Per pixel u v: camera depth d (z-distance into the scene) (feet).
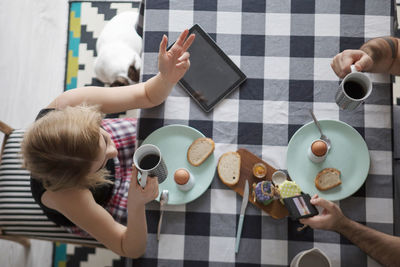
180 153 3.78
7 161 4.68
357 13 3.91
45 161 2.86
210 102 3.87
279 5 3.97
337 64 3.67
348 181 3.64
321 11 3.94
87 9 7.21
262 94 3.88
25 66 7.18
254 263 3.61
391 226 3.60
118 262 6.19
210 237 3.67
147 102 3.84
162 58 3.43
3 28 7.37
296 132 3.73
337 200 3.64
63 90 7.03
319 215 3.40
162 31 4.01
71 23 7.21
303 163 3.72
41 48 7.22
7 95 7.13
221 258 3.64
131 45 5.87
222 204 3.72
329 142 3.70
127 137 4.61
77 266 6.21
